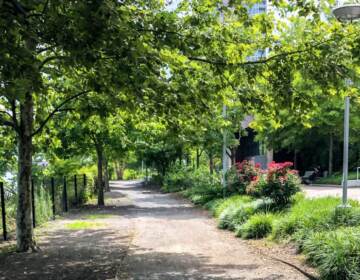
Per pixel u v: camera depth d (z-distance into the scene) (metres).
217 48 7.53
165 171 38.16
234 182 17.83
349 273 6.36
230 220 12.53
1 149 14.88
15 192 14.84
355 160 35.53
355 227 7.95
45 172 19.47
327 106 28.62
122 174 73.50
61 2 5.06
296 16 7.31
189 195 24.36
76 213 17.53
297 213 10.10
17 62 5.05
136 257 8.86
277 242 9.68
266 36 7.70
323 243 7.46
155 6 7.88
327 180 31.02
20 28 5.13
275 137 35.06
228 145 21.00
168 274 7.45
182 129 8.87
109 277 7.24
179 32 7.06
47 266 8.06
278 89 7.57
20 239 9.45
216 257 8.79
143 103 6.77
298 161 42.22
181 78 7.03
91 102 9.19
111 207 20.28
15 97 5.54
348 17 7.46
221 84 7.62
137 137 20.23
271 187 12.24
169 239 11.02
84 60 5.09
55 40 5.32
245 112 8.32
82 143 20.14
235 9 6.85
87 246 10.08
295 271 7.46
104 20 4.61
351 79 7.25
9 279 7.16
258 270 7.61
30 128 9.51
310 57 7.13
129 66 5.41
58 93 10.66
